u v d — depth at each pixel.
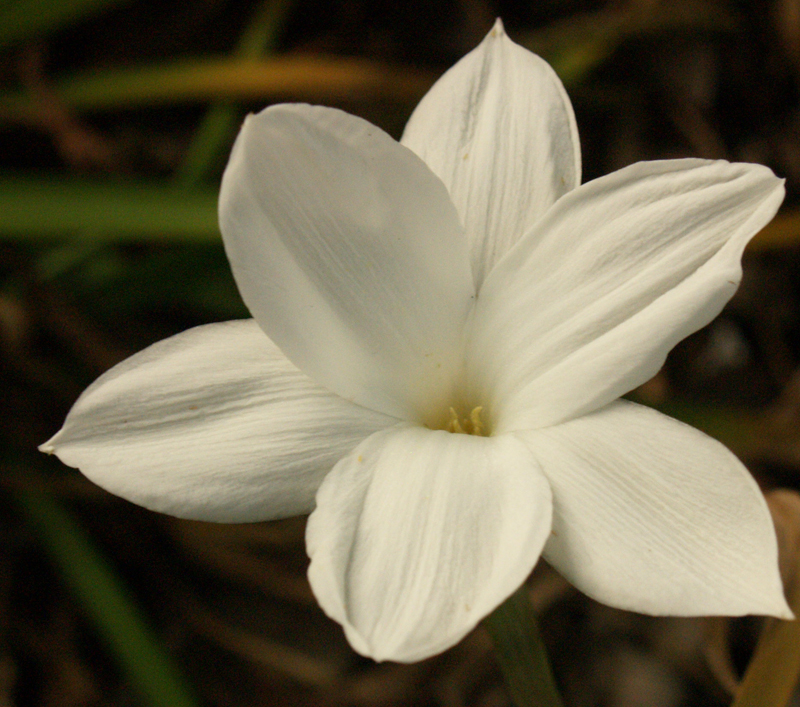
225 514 0.16
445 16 0.29
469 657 0.22
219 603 0.23
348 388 0.17
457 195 0.18
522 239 0.17
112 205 0.21
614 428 0.17
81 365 0.23
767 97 0.28
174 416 0.17
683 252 0.17
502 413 0.17
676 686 0.22
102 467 0.16
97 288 0.23
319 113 0.16
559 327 0.17
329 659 0.23
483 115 0.18
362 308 0.17
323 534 0.16
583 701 0.22
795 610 0.17
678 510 0.16
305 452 0.17
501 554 0.16
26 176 0.22
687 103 0.28
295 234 0.17
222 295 0.23
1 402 0.22
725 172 0.17
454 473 0.16
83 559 0.21
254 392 0.17
